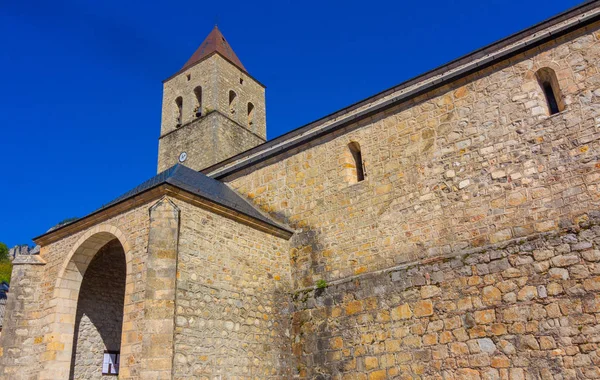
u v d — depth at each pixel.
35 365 12.52
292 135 15.42
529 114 10.98
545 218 10.12
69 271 13.08
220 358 10.99
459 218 11.20
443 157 11.90
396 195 12.38
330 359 12.02
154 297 10.23
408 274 11.39
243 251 12.69
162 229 10.84
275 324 12.74
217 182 15.91
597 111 10.16
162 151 28.64
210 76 28.64
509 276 10.05
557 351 9.15
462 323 10.31
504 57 11.56
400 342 11.01
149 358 9.72
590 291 9.14
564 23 11.13
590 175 9.88
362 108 14.01
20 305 13.05
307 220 13.98
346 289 12.33
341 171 13.73
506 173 10.88
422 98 12.72
